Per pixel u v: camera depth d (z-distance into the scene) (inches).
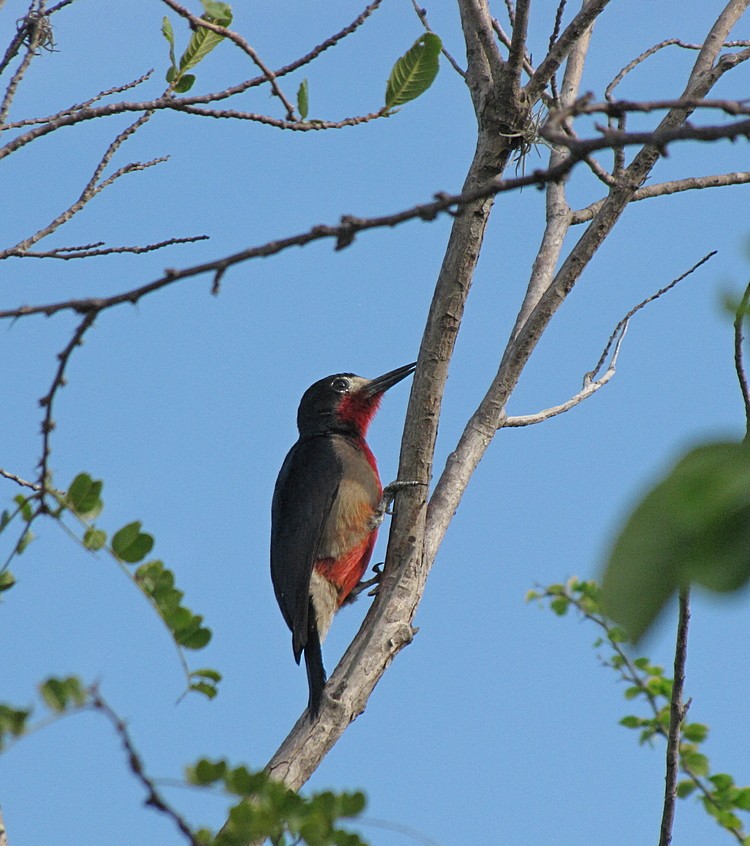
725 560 83.6
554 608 418.9
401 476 398.0
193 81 322.7
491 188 159.9
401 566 389.4
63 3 314.0
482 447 411.5
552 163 437.4
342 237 170.6
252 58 278.8
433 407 394.6
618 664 407.8
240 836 208.5
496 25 436.1
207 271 178.5
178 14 266.7
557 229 445.1
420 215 165.3
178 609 253.6
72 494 247.4
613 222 391.2
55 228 320.8
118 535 251.4
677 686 315.0
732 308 110.5
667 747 317.7
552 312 402.0
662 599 84.2
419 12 417.1
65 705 196.7
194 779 213.9
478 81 378.3
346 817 216.5
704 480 85.2
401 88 306.3
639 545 85.1
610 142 144.1
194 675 254.7
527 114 360.8
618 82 449.1
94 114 289.9
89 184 327.6
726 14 426.3
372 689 372.2
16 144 285.7
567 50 352.5
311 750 356.8
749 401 201.0
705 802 385.4
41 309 184.4
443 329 388.2
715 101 143.2
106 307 184.1
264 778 215.8
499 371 412.2
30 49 302.7
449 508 400.8
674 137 139.5
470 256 380.8
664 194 430.0
